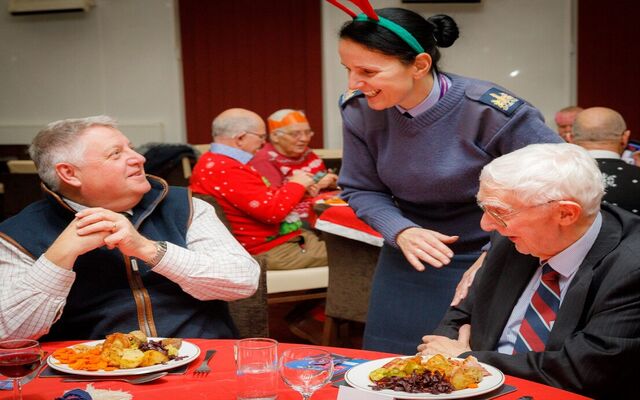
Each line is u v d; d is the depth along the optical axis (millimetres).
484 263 2031
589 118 3492
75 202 2160
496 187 1695
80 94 7523
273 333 4496
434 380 1441
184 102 7438
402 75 2068
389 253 2520
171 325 2121
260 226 4074
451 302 2359
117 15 7410
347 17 7383
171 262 2041
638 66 7699
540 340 1805
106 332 2088
